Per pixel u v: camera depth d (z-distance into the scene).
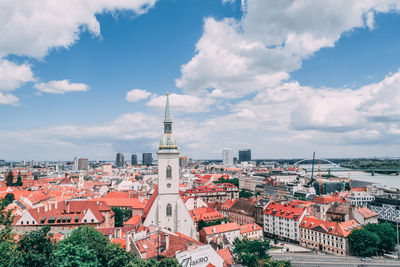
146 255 77.44
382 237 141.88
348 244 144.25
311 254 148.00
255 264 105.44
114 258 63.75
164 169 119.00
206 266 79.56
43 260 49.00
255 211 198.25
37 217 133.50
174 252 78.12
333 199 199.25
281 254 148.00
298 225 168.12
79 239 74.12
